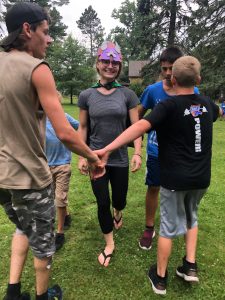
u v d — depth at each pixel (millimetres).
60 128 2018
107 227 3238
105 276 3018
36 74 1939
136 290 2838
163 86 3232
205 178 2615
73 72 36469
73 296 2754
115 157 3230
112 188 3391
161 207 2725
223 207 4680
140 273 3064
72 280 2955
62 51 37031
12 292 2479
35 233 2201
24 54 2033
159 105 2525
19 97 1964
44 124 2178
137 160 3248
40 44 2121
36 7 2074
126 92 3266
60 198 3459
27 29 2037
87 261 3250
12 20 2037
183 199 2664
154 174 3322
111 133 3186
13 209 2287
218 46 19016
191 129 2529
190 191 2686
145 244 3469
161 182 2664
